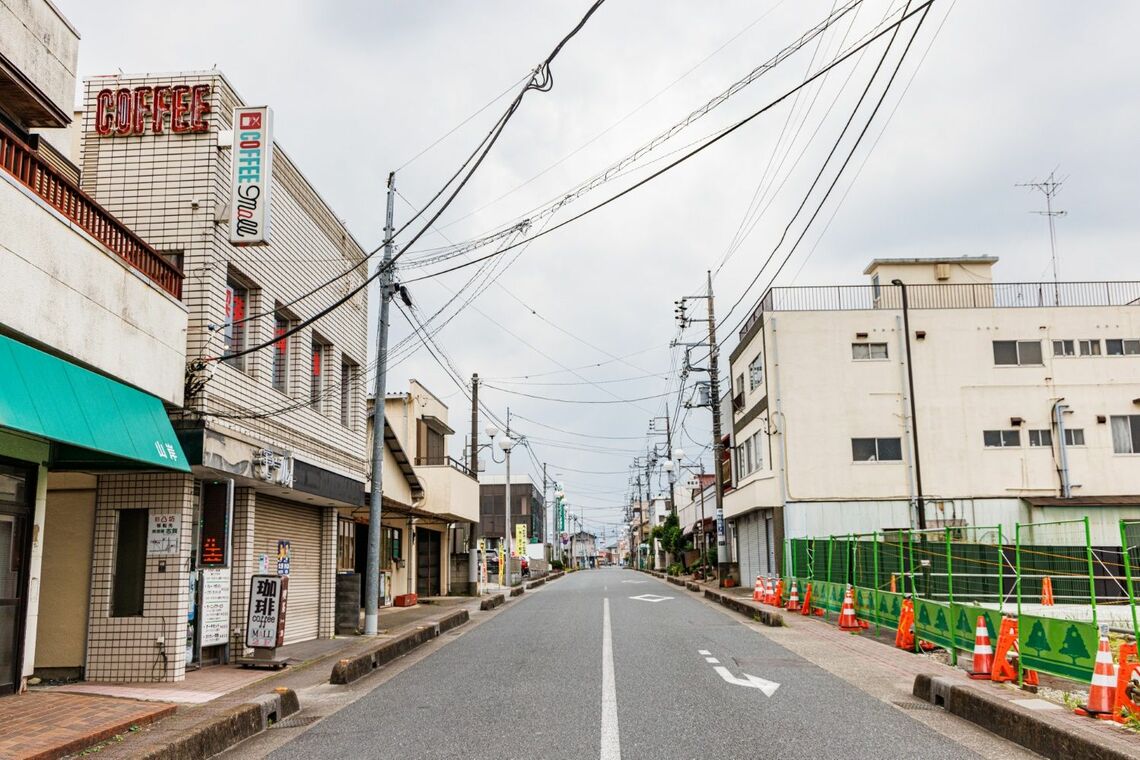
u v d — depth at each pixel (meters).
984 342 32.34
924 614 14.23
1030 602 22.22
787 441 31.94
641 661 13.38
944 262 35.06
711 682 11.26
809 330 32.56
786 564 27.70
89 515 12.09
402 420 30.48
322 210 18.08
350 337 20.05
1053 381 32.16
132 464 11.04
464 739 8.05
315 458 17.06
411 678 12.32
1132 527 22.20
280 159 15.54
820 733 8.16
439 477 29.39
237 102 13.98
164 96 13.19
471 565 34.66
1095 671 8.56
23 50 10.23
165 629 11.71
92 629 11.75
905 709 9.48
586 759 7.19
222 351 13.16
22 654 10.18
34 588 10.41
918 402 32.06
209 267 12.76
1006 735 8.00
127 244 11.12
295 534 17.58
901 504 31.50
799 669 12.52
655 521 83.94
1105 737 7.02
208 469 12.26
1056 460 31.72
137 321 10.94
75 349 9.52
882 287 34.12
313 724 9.18
